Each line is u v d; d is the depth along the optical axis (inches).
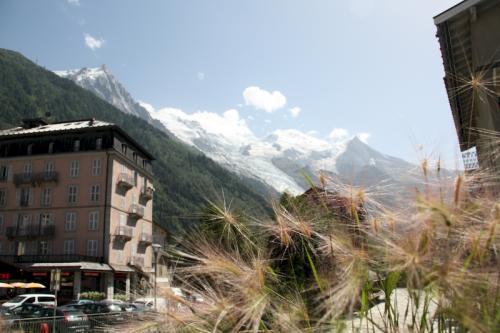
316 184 90.2
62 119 6855.3
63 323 506.9
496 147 80.4
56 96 7214.6
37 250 1886.1
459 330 63.4
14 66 7062.0
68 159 1946.4
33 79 7224.4
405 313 70.3
